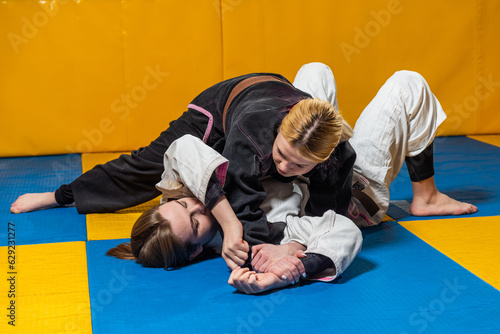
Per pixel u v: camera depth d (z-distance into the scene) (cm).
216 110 227
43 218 252
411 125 235
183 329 160
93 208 257
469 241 224
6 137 362
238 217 188
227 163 188
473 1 394
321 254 183
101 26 359
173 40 368
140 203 263
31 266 201
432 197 253
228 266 188
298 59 385
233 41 376
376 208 235
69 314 168
